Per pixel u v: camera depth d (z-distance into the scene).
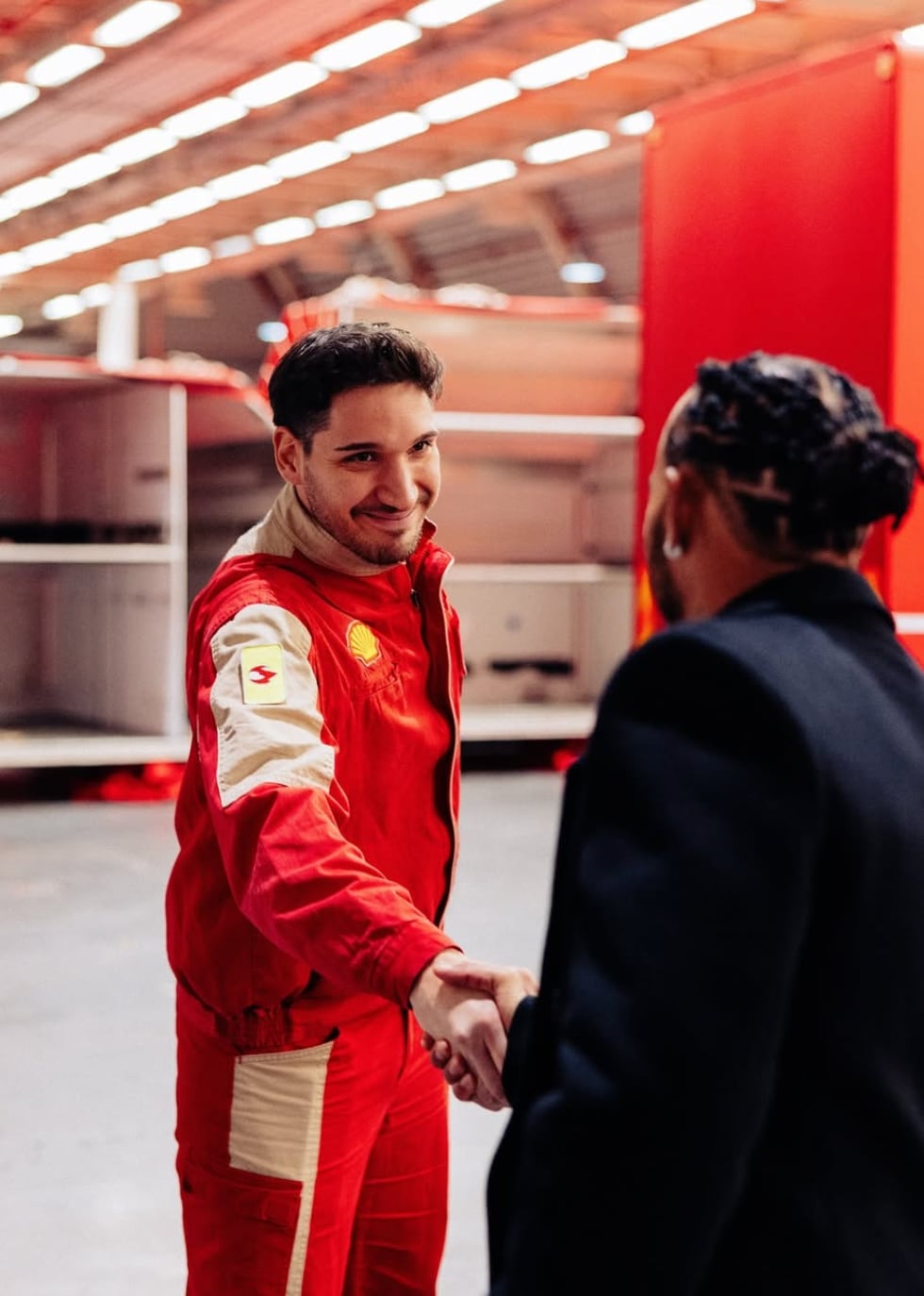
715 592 1.11
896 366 3.62
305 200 15.19
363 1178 1.71
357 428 1.50
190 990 1.62
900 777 1.01
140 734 8.05
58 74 11.15
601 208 15.57
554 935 1.07
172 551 7.71
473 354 8.64
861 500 1.06
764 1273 0.97
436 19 9.64
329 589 1.58
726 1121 0.91
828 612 1.07
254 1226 1.59
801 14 9.52
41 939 4.98
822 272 3.81
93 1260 2.81
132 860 6.20
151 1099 3.62
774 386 1.05
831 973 0.98
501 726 8.29
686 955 0.92
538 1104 0.98
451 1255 2.88
